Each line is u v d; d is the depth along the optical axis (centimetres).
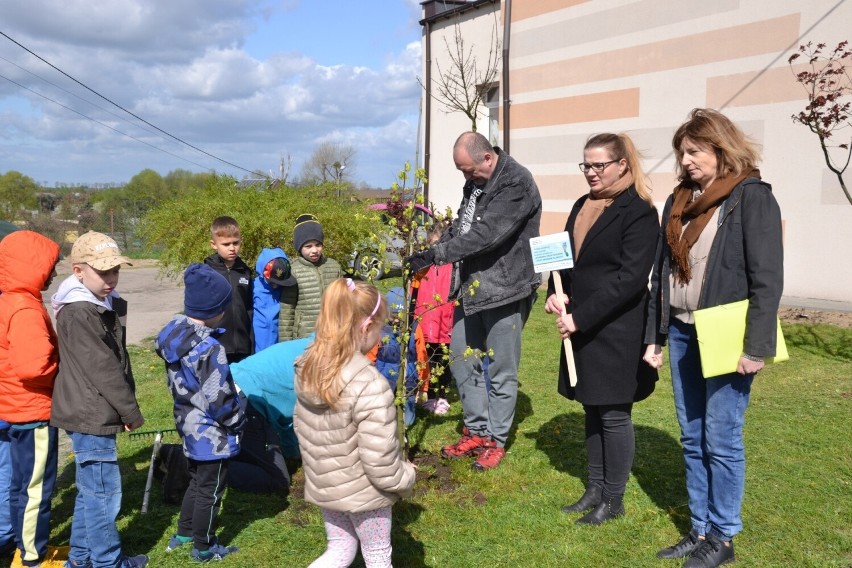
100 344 296
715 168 295
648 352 330
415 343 509
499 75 1316
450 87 1421
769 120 914
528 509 370
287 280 468
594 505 368
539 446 466
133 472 431
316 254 490
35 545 311
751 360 280
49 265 309
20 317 293
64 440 508
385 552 264
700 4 969
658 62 1031
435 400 557
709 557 306
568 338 350
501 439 438
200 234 847
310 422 254
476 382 445
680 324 315
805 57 869
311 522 359
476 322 439
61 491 409
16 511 308
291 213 828
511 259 409
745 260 287
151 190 2288
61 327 298
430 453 452
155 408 564
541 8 1216
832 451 436
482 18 1350
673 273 313
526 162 1280
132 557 319
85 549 303
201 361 310
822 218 882
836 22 835
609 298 327
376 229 666
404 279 398
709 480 319
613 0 1087
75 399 293
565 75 1182
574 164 1180
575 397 357
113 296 352
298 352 416
